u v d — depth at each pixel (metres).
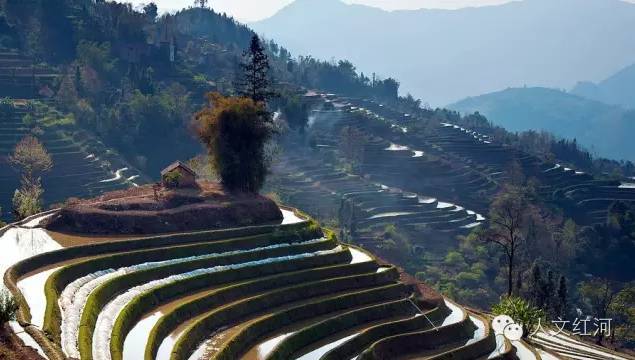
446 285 163.62
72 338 56.22
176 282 77.38
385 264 100.62
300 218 109.44
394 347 78.12
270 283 84.88
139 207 95.38
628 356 105.12
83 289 69.75
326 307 83.12
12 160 167.25
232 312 75.56
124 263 80.19
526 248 193.25
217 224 97.69
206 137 111.00
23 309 58.00
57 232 87.75
